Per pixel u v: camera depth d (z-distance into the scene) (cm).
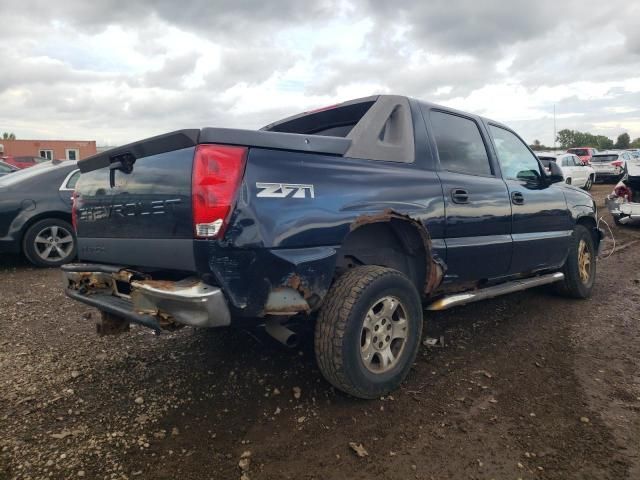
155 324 263
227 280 245
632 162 1105
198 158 244
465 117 411
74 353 379
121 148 288
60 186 679
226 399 307
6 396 311
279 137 268
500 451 255
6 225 645
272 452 253
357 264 328
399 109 353
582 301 535
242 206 245
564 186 530
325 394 311
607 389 325
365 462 246
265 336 316
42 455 250
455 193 361
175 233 257
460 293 389
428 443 262
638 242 935
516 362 367
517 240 423
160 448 257
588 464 245
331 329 279
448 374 344
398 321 317
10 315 468
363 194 297
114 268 300
